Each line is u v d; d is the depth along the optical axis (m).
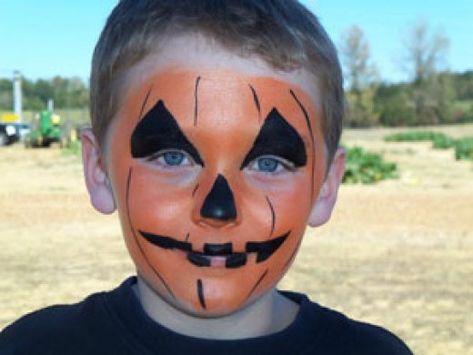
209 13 0.40
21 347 0.47
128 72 0.41
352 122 17.27
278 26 0.40
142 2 0.41
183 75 0.39
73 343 0.45
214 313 0.40
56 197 3.91
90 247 2.52
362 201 3.83
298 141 0.41
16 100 12.10
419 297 1.90
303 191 0.42
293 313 0.47
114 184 0.42
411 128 16.88
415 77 17.69
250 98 0.39
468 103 18.41
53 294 1.89
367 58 17.28
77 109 18.27
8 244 2.57
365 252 2.47
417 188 4.60
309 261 2.31
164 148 0.39
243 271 0.40
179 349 0.44
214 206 0.39
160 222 0.40
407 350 0.49
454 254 2.46
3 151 7.85
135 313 0.45
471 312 1.77
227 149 0.39
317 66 0.42
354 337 0.46
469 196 4.09
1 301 1.81
